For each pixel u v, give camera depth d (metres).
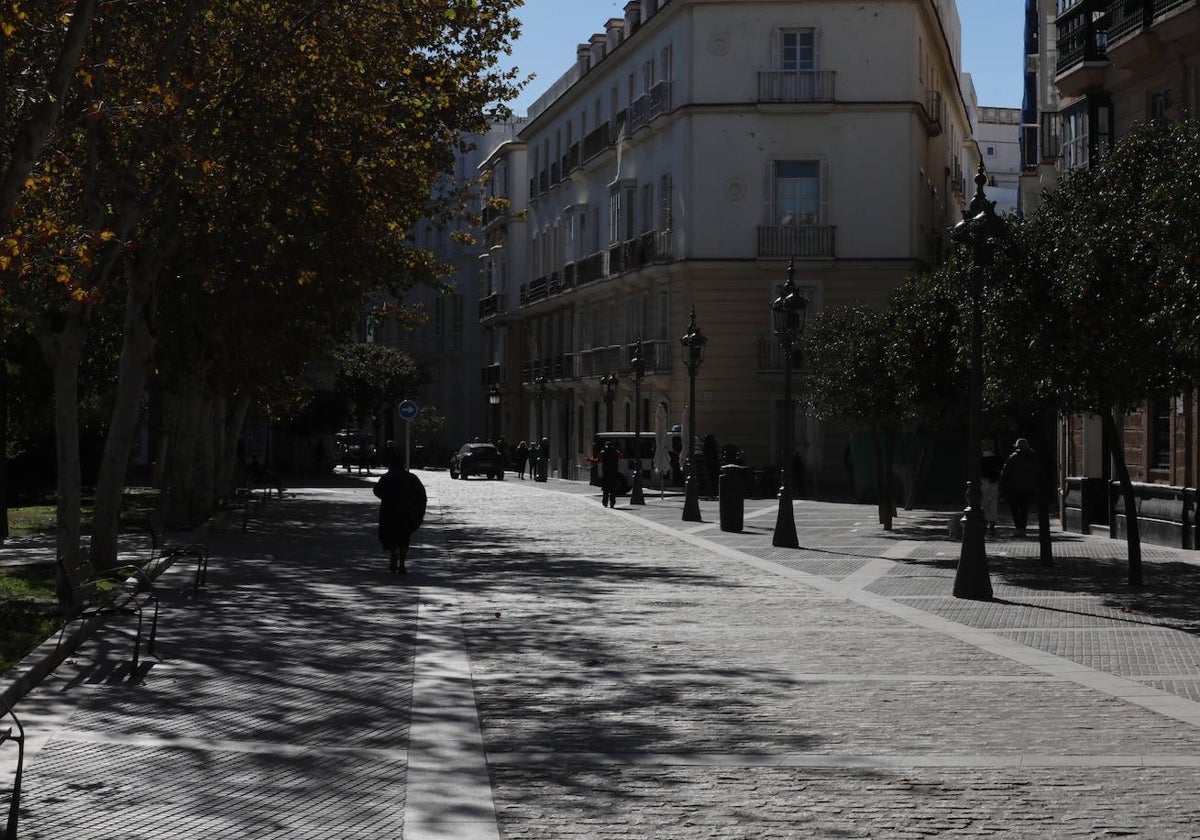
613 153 60.12
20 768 6.99
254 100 21.45
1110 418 19.91
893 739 9.57
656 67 55.22
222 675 11.98
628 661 12.95
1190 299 15.65
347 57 22.81
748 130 51.28
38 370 30.22
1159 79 28.23
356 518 35.66
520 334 78.81
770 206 51.19
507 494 50.94
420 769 8.66
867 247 51.03
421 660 12.92
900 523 33.75
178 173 19.62
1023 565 23.02
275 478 45.56
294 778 8.41
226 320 30.80
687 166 51.66
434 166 25.80
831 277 51.09
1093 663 12.95
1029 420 23.55
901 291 31.83
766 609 17.03
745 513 38.66
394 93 23.77
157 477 50.22
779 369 50.72
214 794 8.00
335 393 73.00
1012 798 7.96
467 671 12.34
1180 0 26.30
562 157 68.12
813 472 48.75
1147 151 19.03
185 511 30.91
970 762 8.88
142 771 8.53
